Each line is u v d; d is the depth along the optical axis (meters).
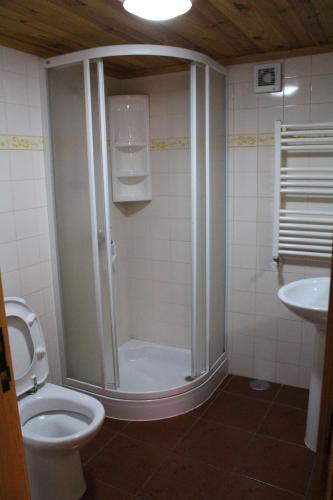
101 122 2.30
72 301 2.61
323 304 2.35
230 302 3.00
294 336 2.84
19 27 2.02
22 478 0.84
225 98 2.74
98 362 2.60
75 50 2.43
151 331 3.32
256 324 2.94
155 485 2.07
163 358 3.19
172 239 3.09
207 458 2.24
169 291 3.19
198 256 2.60
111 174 2.97
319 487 0.77
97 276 2.45
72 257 2.54
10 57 2.24
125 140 2.89
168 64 2.76
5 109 2.23
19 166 2.34
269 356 2.95
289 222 2.66
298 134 2.52
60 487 1.94
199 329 2.70
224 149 2.79
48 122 2.44
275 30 2.14
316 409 2.23
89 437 1.83
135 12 1.62
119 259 3.19
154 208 3.10
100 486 2.07
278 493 1.99
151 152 3.02
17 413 0.81
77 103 2.32
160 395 2.57
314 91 2.52
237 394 2.84
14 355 2.11
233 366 3.09
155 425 2.53
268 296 2.87
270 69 2.57
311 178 2.53
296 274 2.75
